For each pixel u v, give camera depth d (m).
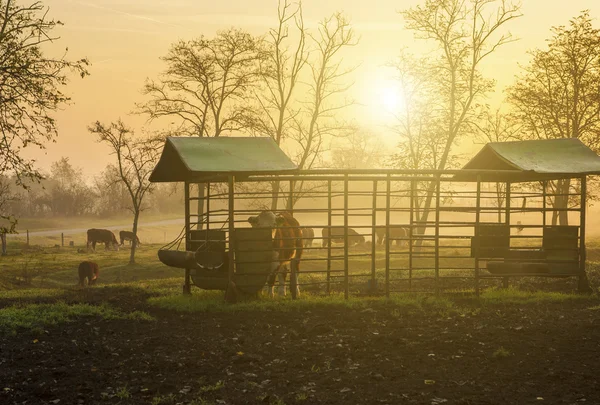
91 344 10.26
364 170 14.56
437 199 15.04
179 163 14.98
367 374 8.51
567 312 12.80
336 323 11.73
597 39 36.81
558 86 38.28
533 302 14.11
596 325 11.27
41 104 19.97
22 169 19.66
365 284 17.80
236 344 10.22
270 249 14.23
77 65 20.44
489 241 15.24
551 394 7.62
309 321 11.98
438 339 10.32
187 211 15.80
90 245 65.38
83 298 15.34
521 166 14.70
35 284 30.95
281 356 9.46
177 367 8.95
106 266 39.94
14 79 20.05
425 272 21.84
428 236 15.05
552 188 37.38
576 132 37.31
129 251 54.78
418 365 8.91
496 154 15.34
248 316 12.57
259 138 14.94
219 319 12.29
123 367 9.00
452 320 12.00
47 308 13.12
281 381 8.27
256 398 7.62
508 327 11.26
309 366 8.95
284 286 15.20
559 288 16.56
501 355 9.28
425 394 7.68
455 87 38.78
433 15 38.16
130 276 35.78
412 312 12.81
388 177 14.85
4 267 37.06
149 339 10.55
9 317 11.85
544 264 15.39
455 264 27.09
